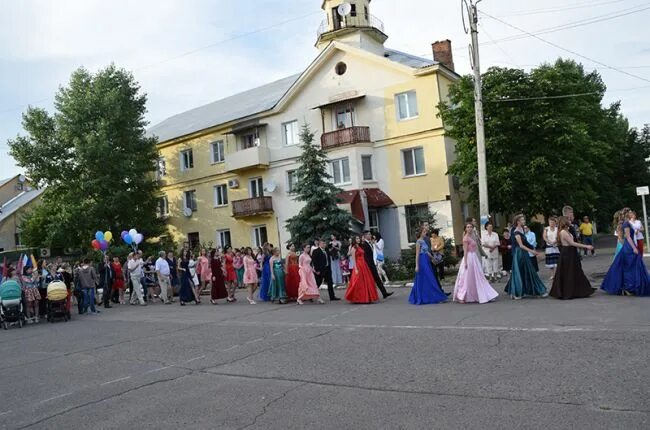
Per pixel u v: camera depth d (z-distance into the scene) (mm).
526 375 6418
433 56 34281
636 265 11469
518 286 12688
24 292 17141
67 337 13320
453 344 8359
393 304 14102
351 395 6340
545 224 26734
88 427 6086
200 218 39719
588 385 5859
